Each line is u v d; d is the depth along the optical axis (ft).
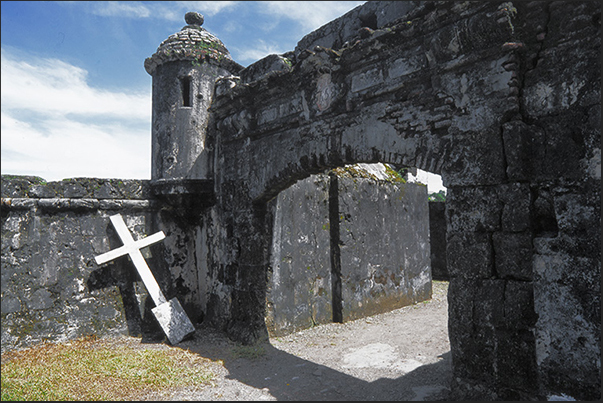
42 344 18.15
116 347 18.08
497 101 10.57
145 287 20.51
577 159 9.34
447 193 11.64
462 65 11.30
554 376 9.43
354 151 14.33
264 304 19.65
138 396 12.78
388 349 18.34
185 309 22.49
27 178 18.79
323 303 23.12
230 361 16.53
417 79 12.46
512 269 10.21
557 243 9.55
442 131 11.89
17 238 18.20
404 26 12.41
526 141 10.07
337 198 23.79
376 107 13.71
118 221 20.35
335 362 16.71
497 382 10.31
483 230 10.80
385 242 26.63
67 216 19.67
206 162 22.12
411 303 28.07
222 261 21.20
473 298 10.86
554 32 9.94
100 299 19.97
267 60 19.27
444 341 19.24
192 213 23.11
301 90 16.65
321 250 23.34
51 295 18.76
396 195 27.99
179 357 16.67
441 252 38.09
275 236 20.63
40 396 12.50
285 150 17.28
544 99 10.00
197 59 22.04
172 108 21.84
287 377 14.97
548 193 9.78
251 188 19.21
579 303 9.14
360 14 15.67
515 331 10.02
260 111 19.01
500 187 10.46
